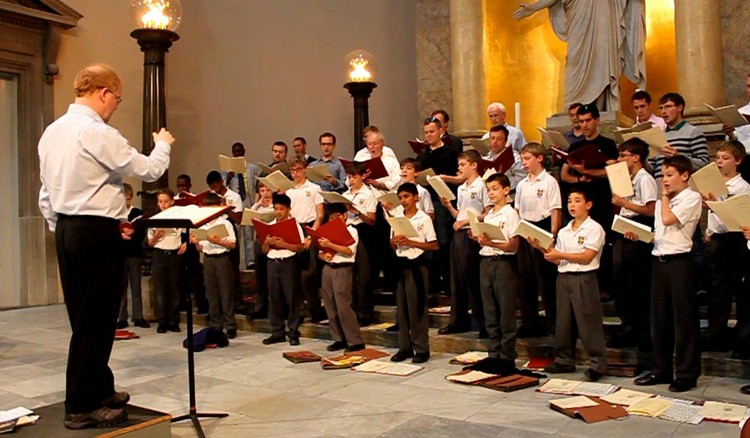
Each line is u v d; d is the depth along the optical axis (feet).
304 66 36.94
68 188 10.94
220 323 22.66
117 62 32.71
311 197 23.76
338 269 20.26
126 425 11.26
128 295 28.30
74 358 11.19
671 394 14.56
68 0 30.99
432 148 23.32
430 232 18.80
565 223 20.54
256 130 36.17
